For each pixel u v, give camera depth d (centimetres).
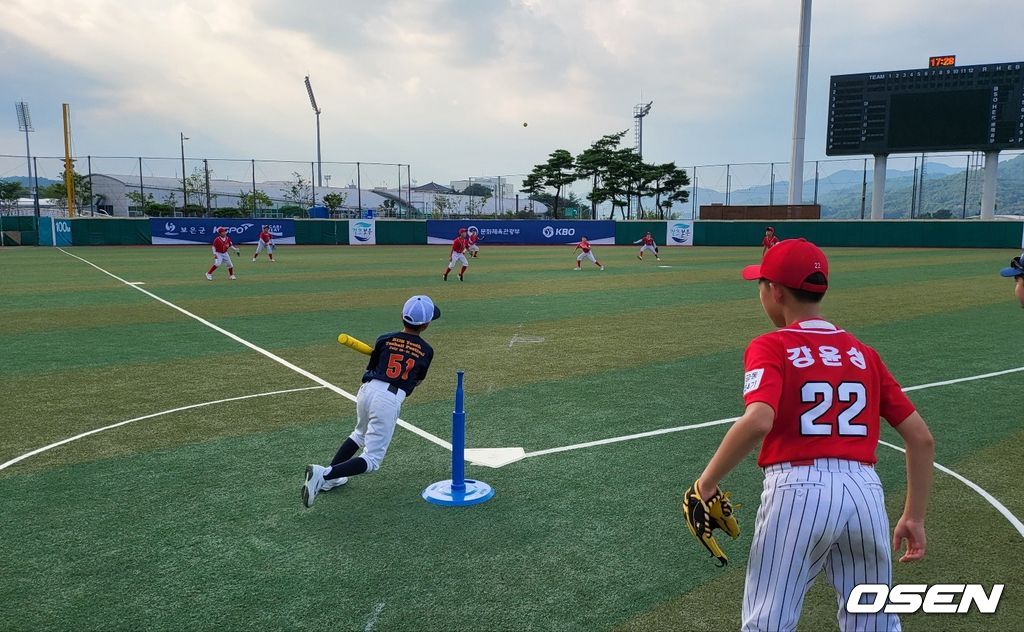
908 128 4528
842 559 248
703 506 251
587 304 1608
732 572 407
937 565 416
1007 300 1661
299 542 444
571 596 380
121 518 480
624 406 759
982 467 577
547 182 6512
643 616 361
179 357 1019
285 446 631
